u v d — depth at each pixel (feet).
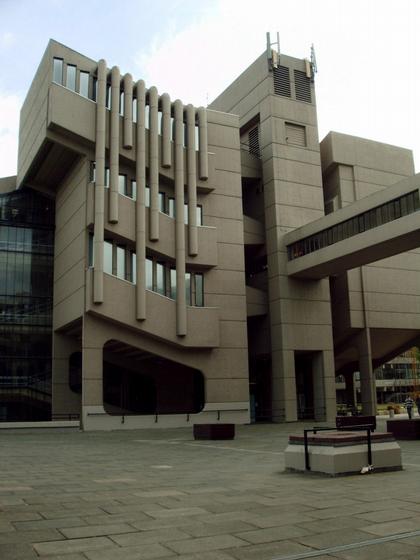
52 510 25.89
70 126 104.83
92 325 103.14
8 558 18.16
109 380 126.93
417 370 302.66
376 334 146.41
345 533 21.20
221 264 119.85
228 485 33.60
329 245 113.60
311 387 143.23
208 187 120.06
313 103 138.31
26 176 123.54
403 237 97.30
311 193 132.98
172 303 110.01
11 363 121.39
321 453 36.47
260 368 139.64
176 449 64.23
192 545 19.72
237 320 118.83
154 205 109.81
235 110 145.59
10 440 81.97
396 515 24.03
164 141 114.42
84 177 108.58
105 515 24.70
